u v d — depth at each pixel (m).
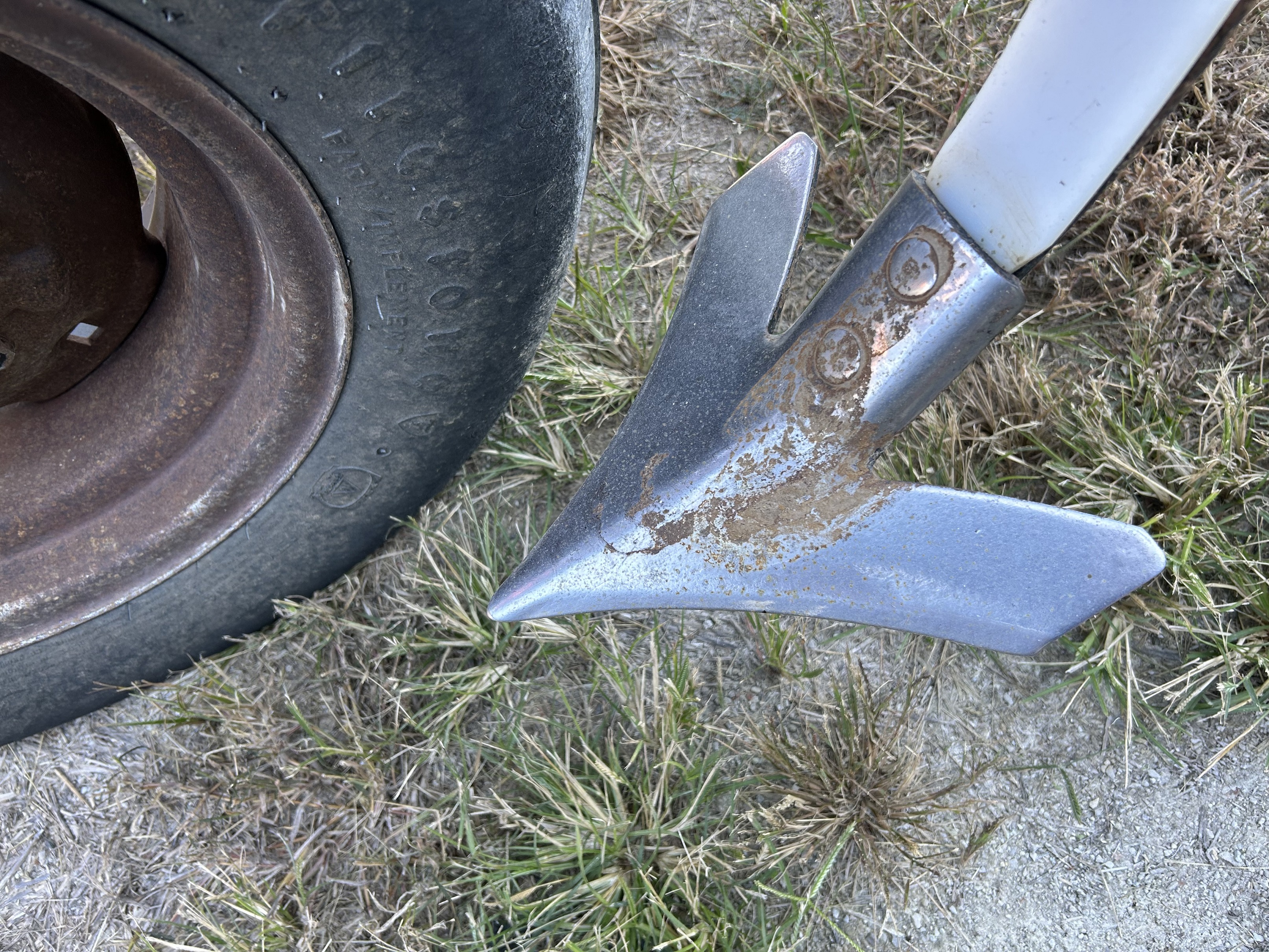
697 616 0.57
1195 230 0.62
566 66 0.39
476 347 0.47
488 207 0.41
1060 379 0.62
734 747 0.54
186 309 0.48
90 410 0.51
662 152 0.71
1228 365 0.59
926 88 0.70
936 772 0.54
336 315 0.44
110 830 0.56
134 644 0.54
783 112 0.72
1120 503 0.57
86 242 0.44
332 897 0.53
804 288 0.66
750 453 0.48
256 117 0.36
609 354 0.64
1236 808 0.53
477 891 0.51
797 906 0.51
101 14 0.32
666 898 0.52
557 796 0.52
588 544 0.50
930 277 0.42
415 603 0.58
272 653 0.58
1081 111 0.37
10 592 0.51
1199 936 0.51
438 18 0.35
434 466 0.54
